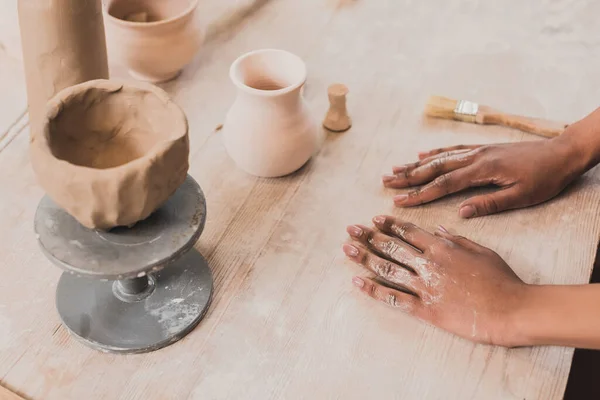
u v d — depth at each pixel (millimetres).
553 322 943
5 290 1027
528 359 962
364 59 1474
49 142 808
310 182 1211
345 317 1009
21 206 1142
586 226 1145
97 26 1116
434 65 1461
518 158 1170
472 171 1168
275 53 1177
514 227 1142
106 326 977
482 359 962
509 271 1024
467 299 986
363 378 935
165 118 867
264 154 1149
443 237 1080
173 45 1299
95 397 908
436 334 992
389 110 1356
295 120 1146
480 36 1542
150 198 826
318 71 1441
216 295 1034
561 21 1587
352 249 1065
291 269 1071
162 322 984
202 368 943
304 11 1598
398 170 1204
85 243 873
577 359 1535
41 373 933
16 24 1372
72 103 852
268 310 1016
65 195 794
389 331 993
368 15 1595
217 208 1158
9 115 1373
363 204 1176
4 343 965
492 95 1389
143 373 936
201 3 1597
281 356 958
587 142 1182
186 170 872
